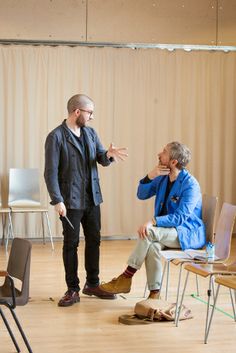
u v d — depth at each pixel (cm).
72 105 501
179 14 853
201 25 857
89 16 838
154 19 850
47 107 841
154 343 399
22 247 375
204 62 878
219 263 448
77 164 501
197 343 400
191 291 551
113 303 504
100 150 522
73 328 432
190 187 484
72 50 845
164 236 479
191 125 877
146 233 476
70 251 503
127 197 867
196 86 877
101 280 597
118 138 861
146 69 863
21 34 828
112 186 864
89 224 515
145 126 867
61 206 485
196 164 883
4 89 833
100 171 858
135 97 862
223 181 891
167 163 490
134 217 873
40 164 843
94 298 521
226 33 859
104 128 856
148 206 876
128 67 859
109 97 855
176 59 871
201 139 880
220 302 512
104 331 425
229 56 884
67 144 499
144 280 599
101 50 852
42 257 724
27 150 838
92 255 518
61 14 834
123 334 419
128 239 874
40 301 511
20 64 834
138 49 861
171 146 488
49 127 842
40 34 831
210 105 883
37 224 849
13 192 808
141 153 866
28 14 828
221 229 470
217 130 884
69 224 500
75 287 505
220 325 443
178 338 411
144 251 482
